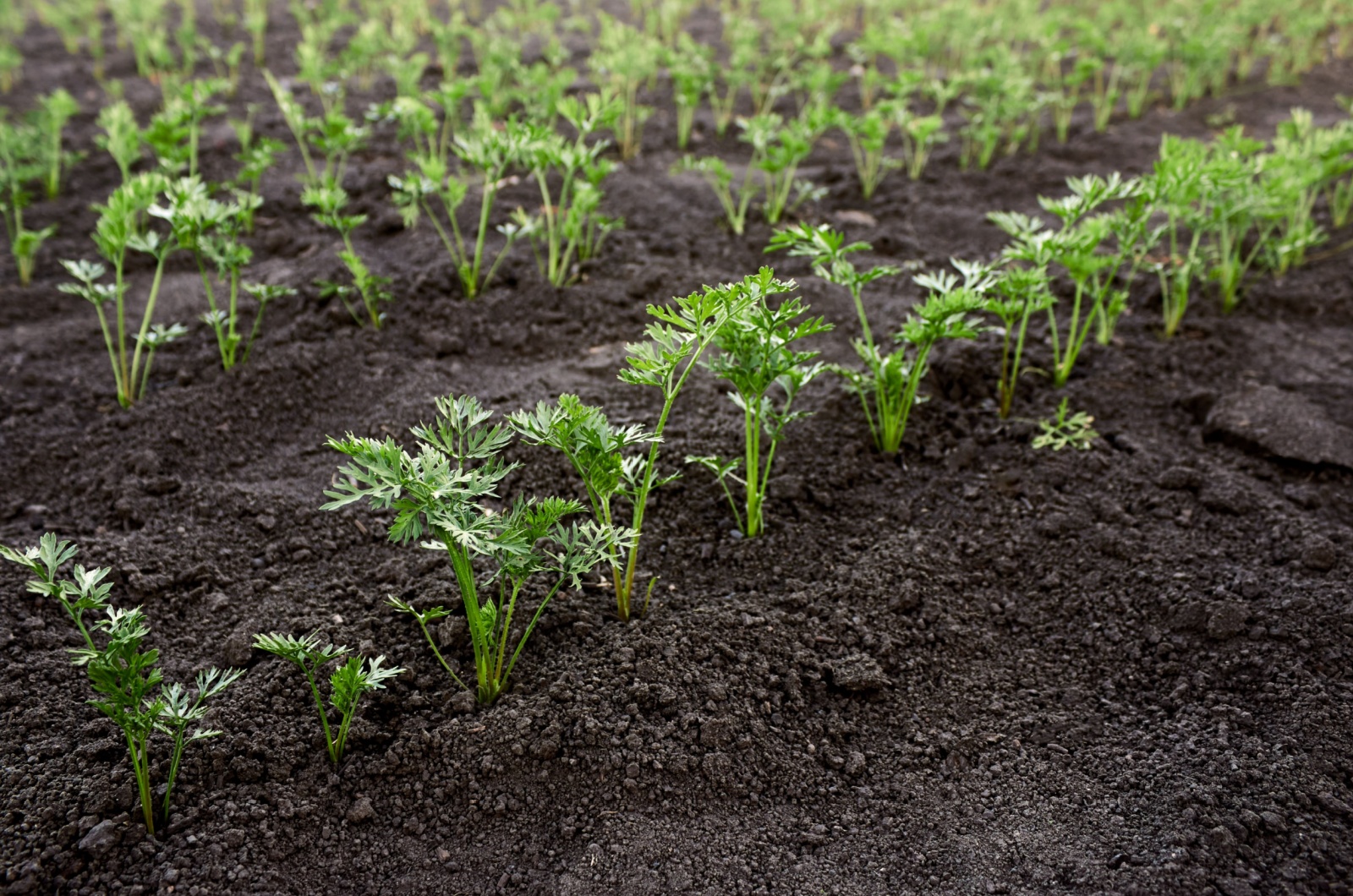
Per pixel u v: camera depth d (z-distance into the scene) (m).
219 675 2.58
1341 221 5.34
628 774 2.31
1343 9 8.65
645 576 2.96
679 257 4.98
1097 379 3.97
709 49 7.38
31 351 4.22
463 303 4.45
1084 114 7.32
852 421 3.70
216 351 4.18
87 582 2.08
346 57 7.19
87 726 2.39
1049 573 3.02
